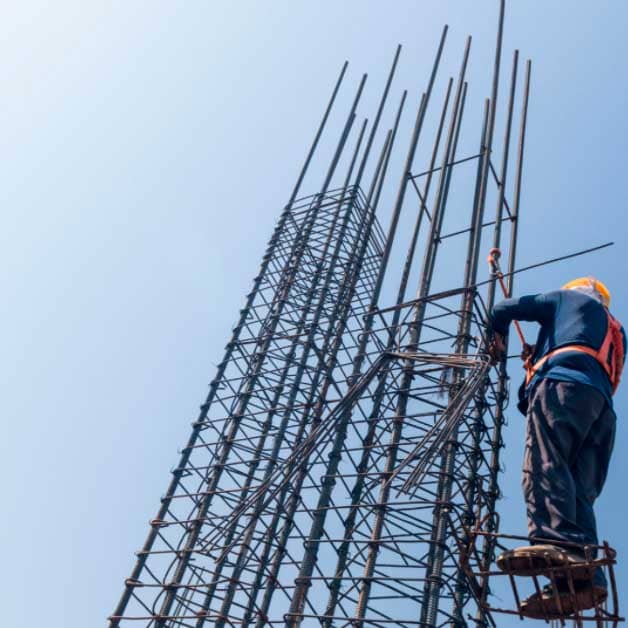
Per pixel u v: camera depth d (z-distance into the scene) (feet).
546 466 54.13
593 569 50.55
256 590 113.09
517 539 53.52
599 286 65.10
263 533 111.45
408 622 80.79
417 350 92.22
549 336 60.75
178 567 111.14
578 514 53.57
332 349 131.34
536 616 55.88
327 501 96.73
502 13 115.75
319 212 155.33
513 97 115.75
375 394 97.50
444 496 85.46
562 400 55.83
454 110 113.70
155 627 106.52
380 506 87.66
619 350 61.05
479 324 88.89
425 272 100.12
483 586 67.05
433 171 113.60
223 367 135.13
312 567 93.35
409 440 93.25
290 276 145.18
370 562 86.48
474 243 96.73
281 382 133.69
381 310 95.50
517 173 110.01
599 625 53.83
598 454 57.06
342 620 84.07
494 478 90.17
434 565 82.23
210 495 118.01
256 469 124.98
